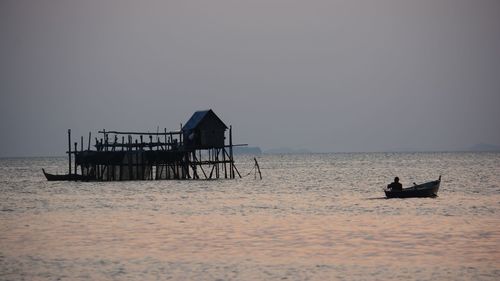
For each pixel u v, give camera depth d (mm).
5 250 45906
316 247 46125
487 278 36625
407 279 36562
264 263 40750
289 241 48812
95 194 99750
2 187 122625
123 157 122250
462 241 48062
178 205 79750
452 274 37562
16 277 37688
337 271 38531
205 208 75312
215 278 37094
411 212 66875
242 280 36562
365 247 45969
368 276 37250
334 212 68562
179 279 36875
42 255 43875
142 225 59094
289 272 38344
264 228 56125
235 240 49531
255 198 90062
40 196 97625
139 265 40438
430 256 42531
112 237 51594
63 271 39031
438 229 54188
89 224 60281
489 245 46312
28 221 63469
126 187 113312
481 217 62188
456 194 89750
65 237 51812
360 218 62500
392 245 46656
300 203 80750
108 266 40219
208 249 45625
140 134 122438
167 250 45344
